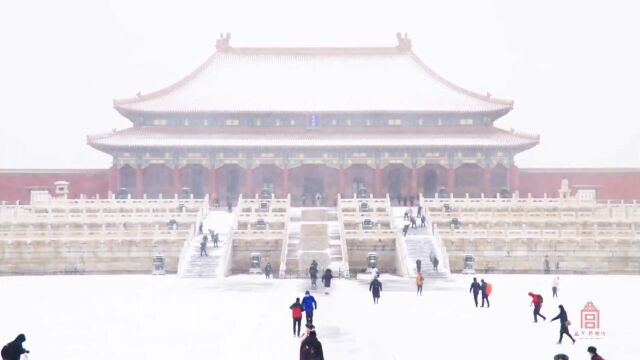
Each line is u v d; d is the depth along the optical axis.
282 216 111.00
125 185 153.00
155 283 86.62
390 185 154.50
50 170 150.75
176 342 49.91
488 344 49.34
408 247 99.38
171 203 118.38
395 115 154.62
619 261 97.88
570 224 106.81
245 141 149.62
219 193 154.00
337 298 73.12
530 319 60.00
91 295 75.00
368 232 100.56
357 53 173.25
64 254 97.81
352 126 155.25
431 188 154.62
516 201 118.94
